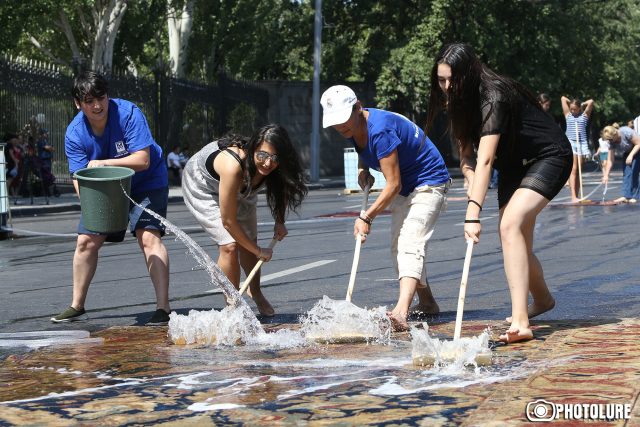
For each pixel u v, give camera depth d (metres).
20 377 5.64
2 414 4.68
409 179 7.28
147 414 4.61
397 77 47.28
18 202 27.77
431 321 7.53
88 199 7.81
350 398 4.78
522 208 6.32
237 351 6.37
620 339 6.14
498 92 6.27
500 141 6.41
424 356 5.54
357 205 24.28
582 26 52.34
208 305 8.81
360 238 7.09
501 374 5.23
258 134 7.22
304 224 18.06
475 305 8.40
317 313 6.83
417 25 47.62
